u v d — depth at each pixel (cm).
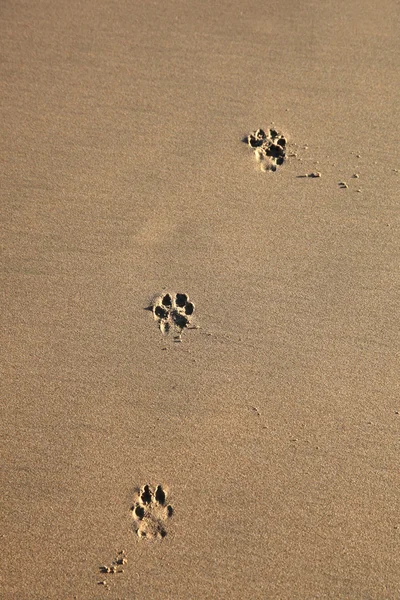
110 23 424
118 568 287
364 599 277
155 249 350
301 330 327
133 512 296
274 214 356
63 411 315
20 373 324
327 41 410
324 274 340
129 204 362
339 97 389
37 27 423
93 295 341
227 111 388
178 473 301
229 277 342
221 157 374
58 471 303
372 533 287
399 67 399
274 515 291
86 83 402
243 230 353
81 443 308
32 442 309
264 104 389
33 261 349
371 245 346
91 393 318
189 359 324
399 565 282
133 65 407
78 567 288
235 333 328
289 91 393
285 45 409
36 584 286
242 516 292
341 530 288
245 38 414
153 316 335
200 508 294
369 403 310
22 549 291
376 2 424
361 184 363
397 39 409
